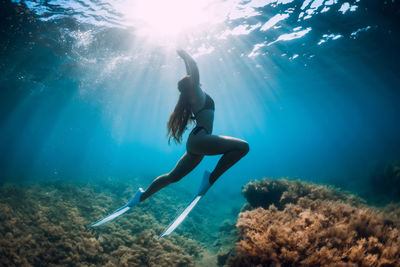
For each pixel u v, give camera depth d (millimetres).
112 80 23797
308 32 14359
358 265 2691
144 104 42500
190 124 2527
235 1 10633
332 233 3234
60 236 8930
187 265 9453
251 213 4629
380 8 11523
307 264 2668
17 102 29250
